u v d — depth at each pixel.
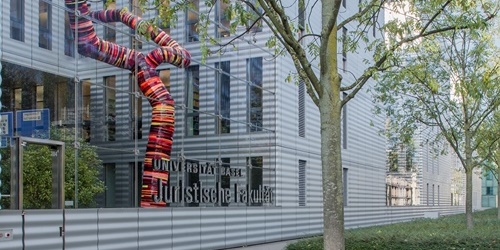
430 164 49.75
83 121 13.67
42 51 12.69
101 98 14.31
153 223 15.59
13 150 11.85
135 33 15.63
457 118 19.11
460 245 13.66
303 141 24.39
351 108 30.73
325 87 9.28
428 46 15.02
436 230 16.70
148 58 16.12
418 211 44.16
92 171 13.82
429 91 18.81
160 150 16.25
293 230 23.14
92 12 14.20
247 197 20.34
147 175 15.70
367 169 33.19
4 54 11.78
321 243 14.19
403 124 21.38
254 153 21.06
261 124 21.66
